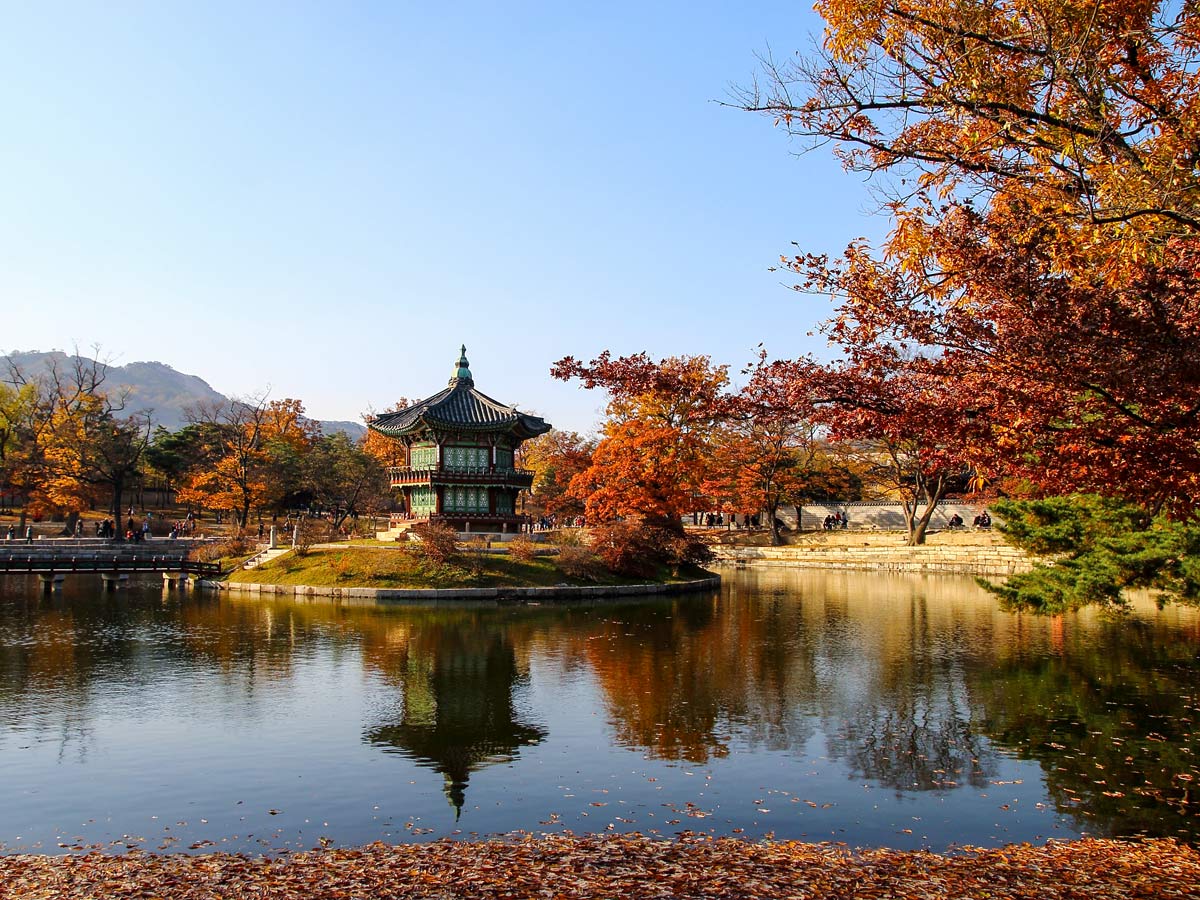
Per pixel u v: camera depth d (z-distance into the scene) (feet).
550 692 85.05
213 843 47.24
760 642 116.16
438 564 180.45
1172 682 87.56
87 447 277.85
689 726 72.08
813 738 68.23
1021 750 64.64
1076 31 36.73
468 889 39.40
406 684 89.10
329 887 39.91
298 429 349.82
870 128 41.16
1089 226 35.81
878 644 113.60
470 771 60.18
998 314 39.29
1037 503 87.56
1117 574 79.82
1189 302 38.96
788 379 42.45
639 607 160.76
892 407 40.75
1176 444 36.60
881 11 38.37
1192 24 36.88
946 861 43.11
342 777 58.90
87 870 42.73
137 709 78.54
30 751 65.21
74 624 134.10
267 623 135.74
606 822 50.44
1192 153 37.24
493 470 239.30
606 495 199.00
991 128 39.78
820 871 41.42
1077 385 36.47
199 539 268.62
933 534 275.39
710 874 41.06
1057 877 40.45
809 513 342.03
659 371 44.96
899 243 40.16
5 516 303.27
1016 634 121.70
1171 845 46.01
